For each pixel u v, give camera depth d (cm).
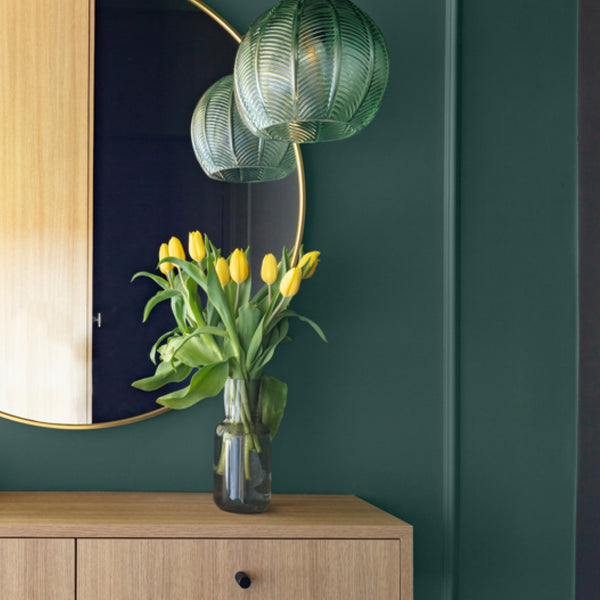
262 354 106
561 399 130
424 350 128
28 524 93
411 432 127
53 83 123
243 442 102
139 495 117
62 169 123
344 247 127
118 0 125
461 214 129
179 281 118
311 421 125
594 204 129
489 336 129
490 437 128
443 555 126
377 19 129
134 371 121
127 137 124
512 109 131
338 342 126
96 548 93
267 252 123
